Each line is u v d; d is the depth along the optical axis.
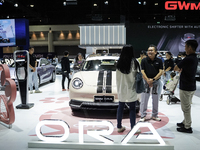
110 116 3.97
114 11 23.70
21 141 2.86
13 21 17.61
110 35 14.61
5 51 29.97
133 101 2.90
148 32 18.83
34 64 6.49
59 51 30.39
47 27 27.72
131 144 2.57
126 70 2.78
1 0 19.09
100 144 2.59
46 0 23.20
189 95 3.08
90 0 22.75
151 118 3.87
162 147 2.54
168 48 18.75
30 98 5.93
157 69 3.58
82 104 3.71
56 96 6.25
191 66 3.00
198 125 3.50
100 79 3.95
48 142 2.66
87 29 14.68
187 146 2.64
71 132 3.15
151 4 22.55
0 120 3.63
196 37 18.38
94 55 5.38
